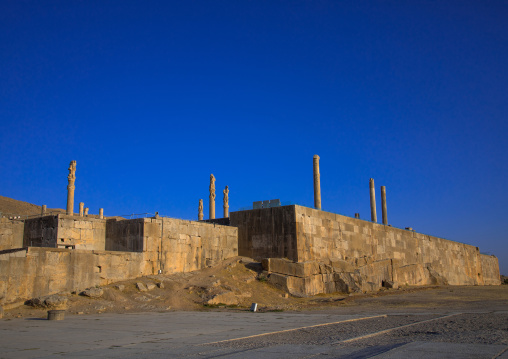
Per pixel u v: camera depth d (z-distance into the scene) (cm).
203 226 3900
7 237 3578
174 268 3562
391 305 3072
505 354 1183
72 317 2256
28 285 2559
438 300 3397
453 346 1318
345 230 4794
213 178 5850
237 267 3812
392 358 1160
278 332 1753
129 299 2792
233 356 1254
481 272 8688
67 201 4525
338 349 1343
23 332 1764
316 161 5119
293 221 4034
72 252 2825
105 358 1257
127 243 3459
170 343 1502
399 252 5909
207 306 2778
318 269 3984
